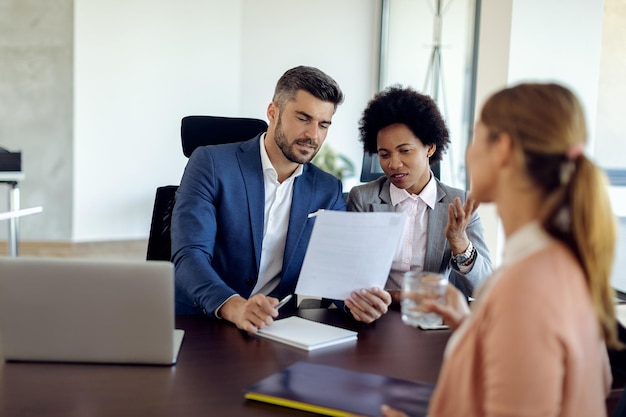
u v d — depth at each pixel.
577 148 0.98
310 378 1.44
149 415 1.27
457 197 2.13
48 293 1.51
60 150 6.39
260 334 1.77
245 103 6.90
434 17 5.44
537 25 3.71
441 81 5.30
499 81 3.79
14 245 4.33
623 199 3.60
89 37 6.32
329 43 6.75
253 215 2.24
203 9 6.65
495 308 0.97
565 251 0.99
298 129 2.16
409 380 1.45
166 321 1.51
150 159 6.64
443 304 1.36
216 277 1.98
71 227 6.46
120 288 1.50
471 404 1.00
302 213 2.29
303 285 1.90
